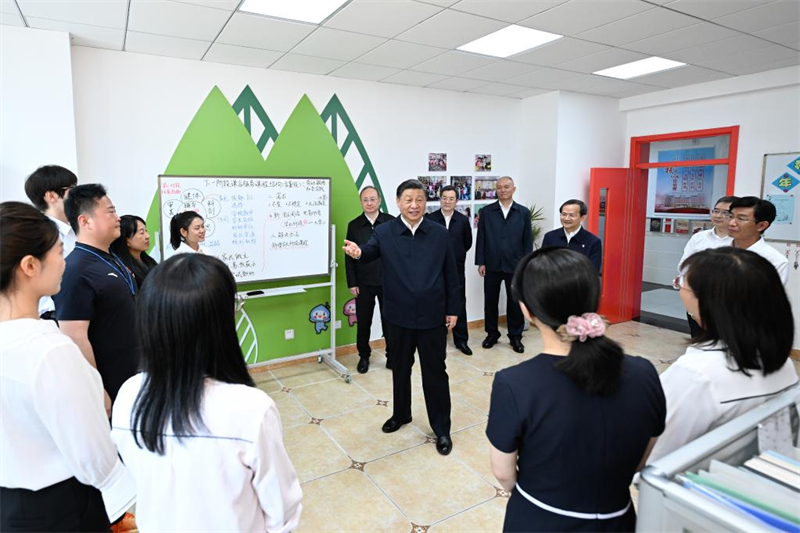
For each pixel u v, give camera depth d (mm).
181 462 792
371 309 3875
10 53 2695
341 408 3174
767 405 923
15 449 941
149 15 2588
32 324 955
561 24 2902
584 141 5094
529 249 4297
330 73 3914
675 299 6398
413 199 2455
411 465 2498
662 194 6898
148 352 805
